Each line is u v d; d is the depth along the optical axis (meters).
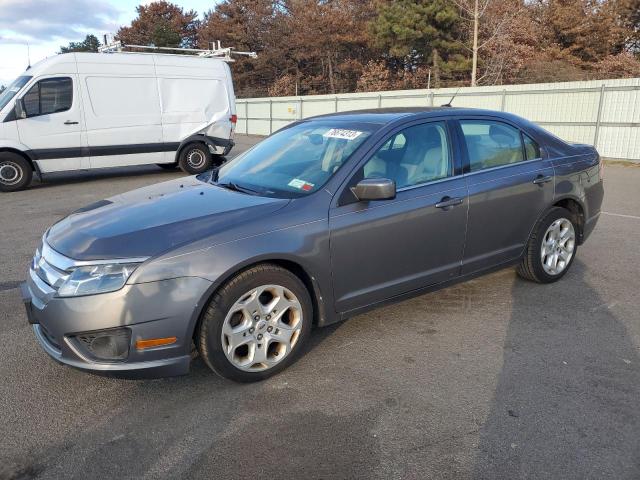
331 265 3.38
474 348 3.64
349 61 39.69
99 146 11.03
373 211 3.51
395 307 4.36
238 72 46.31
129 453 2.62
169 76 11.63
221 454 2.59
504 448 2.60
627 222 7.50
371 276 3.59
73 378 3.32
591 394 3.06
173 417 2.90
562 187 4.66
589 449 2.59
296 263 3.24
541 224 4.58
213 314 2.99
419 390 3.13
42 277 3.08
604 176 12.80
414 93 21.08
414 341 3.76
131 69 11.16
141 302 2.81
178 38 52.62
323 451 2.60
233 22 45.78
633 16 32.19
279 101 27.03
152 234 3.00
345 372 3.35
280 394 3.12
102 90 10.90
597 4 33.16
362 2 40.47
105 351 2.87
